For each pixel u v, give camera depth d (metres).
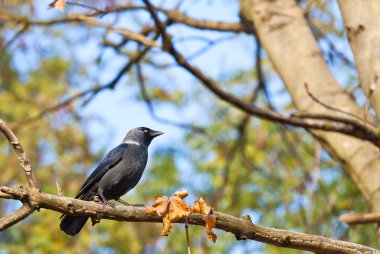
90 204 6.48
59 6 8.32
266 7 11.51
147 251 16.14
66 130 17.34
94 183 10.70
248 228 6.78
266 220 15.91
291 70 10.77
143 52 13.28
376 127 9.10
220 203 16.83
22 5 13.92
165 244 16.05
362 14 9.10
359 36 9.10
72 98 13.98
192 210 6.55
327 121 9.61
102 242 16.20
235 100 9.62
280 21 11.31
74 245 16.23
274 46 11.12
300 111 9.66
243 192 16.88
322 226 13.82
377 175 9.49
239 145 15.59
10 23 13.55
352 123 8.85
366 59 8.96
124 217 6.60
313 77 10.55
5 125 6.08
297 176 16.34
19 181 17.36
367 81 8.93
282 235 6.87
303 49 10.92
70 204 6.36
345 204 14.49
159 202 6.56
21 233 16.25
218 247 15.62
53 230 16.23
